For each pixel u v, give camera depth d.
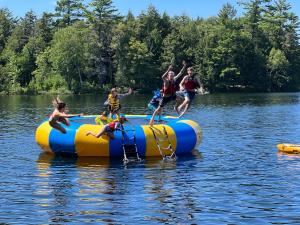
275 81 87.19
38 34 91.38
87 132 14.74
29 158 14.88
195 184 11.43
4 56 85.62
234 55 82.81
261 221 8.72
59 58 75.38
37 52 84.00
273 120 28.06
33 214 9.06
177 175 12.41
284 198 10.18
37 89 77.69
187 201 9.95
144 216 8.98
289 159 14.72
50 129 15.44
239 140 19.16
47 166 13.59
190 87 16.70
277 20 93.19
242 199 10.12
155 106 16.30
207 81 82.25
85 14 84.31
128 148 14.70
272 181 11.76
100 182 11.59
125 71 79.25
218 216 9.00
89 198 10.16
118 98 15.91
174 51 80.00
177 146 15.36
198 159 14.73
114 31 81.56
